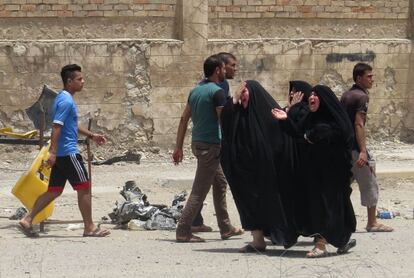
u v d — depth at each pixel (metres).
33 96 20.19
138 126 20.88
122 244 12.16
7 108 20.08
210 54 21.28
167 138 21.06
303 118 11.05
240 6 21.64
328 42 22.20
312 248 11.87
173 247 11.99
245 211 11.45
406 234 13.12
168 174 18.86
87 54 20.44
